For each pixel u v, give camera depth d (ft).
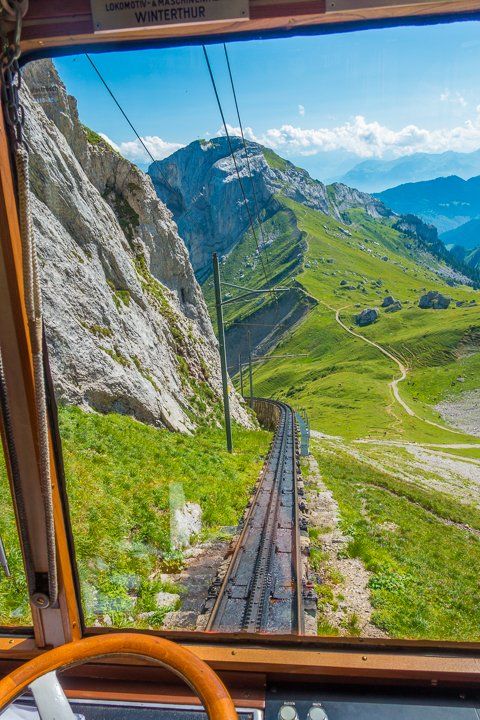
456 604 19.65
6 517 7.50
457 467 210.18
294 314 655.76
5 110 5.74
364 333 590.55
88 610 9.27
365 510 54.44
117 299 72.13
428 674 6.82
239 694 6.85
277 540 32.19
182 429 76.18
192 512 31.27
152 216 118.11
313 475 74.49
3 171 5.73
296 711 6.56
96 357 56.03
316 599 20.33
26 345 6.06
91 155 53.06
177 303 135.13
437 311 621.31
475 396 432.25
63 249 27.37
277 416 166.71
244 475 59.77
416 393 454.40
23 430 6.28
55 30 5.84
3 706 5.43
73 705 6.52
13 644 7.22
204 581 19.70
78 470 15.61
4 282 5.91
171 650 5.82
